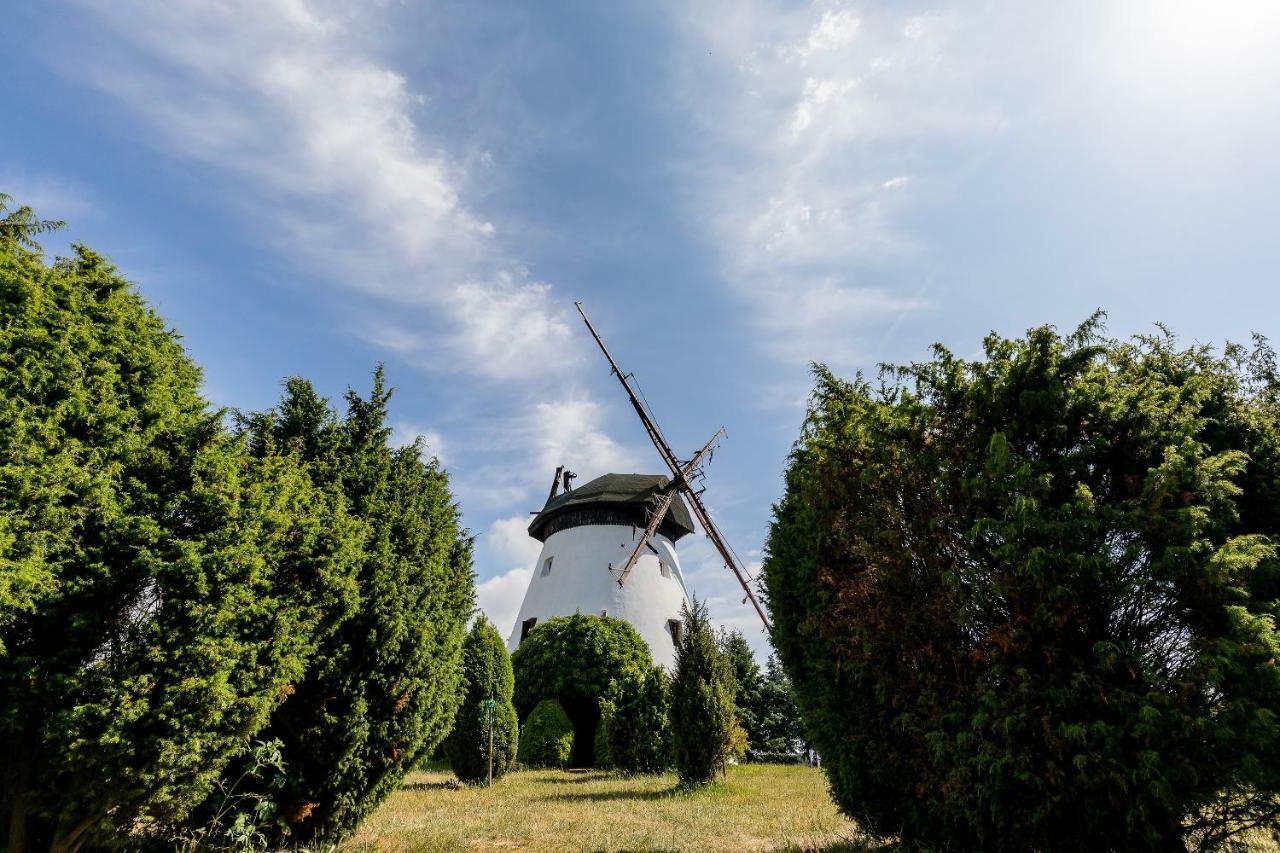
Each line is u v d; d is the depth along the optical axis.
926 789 7.27
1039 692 5.84
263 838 7.79
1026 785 6.05
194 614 6.48
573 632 27.33
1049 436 6.54
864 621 7.49
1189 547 5.51
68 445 6.32
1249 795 5.67
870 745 8.27
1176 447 5.88
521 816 11.76
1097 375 6.62
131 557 6.68
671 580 34.53
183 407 7.89
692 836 9.97
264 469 7.94
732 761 23.20
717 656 17.78
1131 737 5.43
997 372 7.02
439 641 10.09
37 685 6.04
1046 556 5.72
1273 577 5.68
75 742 5.91
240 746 7.14
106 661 6.41
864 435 8.00
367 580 9.00
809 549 9.08
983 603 6.41
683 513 37.69
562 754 23.97
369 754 8.72
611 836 9.99
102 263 7.72
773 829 10.45
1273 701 5.07
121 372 7.36
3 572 5.39
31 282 6.60
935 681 6.91
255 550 7.25
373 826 10.15
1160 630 6.00
